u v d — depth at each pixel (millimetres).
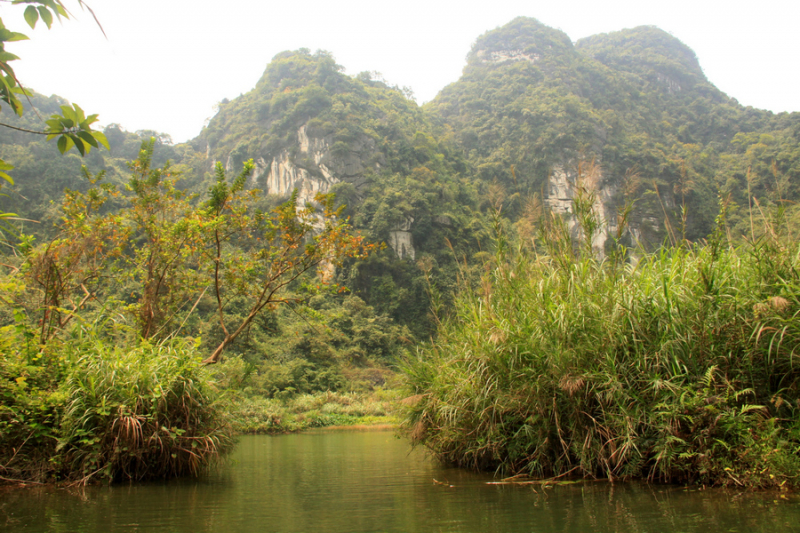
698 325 4750
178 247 8453
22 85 2193
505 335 5395
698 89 98062
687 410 4543
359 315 45125
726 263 5215
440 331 7062
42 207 41125
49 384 5566
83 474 5270
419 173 63781
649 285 5129
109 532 3391
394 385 7703
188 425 5645
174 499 4582
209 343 23547
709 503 3852
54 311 6918
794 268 4715
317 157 64500
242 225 8531
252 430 16766
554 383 5105
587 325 5113
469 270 7629
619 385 4766
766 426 4395
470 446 5898
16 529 3496
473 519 3629
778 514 3469
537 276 6152
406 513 3896
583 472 5004
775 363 4656
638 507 3799
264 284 8914
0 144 45594
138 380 5477
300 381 28000
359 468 6879
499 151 73875
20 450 5355
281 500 4523
